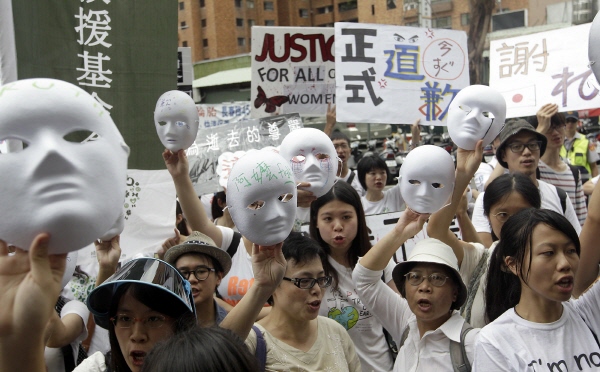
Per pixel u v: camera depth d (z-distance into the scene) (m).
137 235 3.55
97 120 1.40
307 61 5.57
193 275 2.77
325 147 2.99
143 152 3.57
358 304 3.21
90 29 3.39
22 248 1.34
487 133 2.76
